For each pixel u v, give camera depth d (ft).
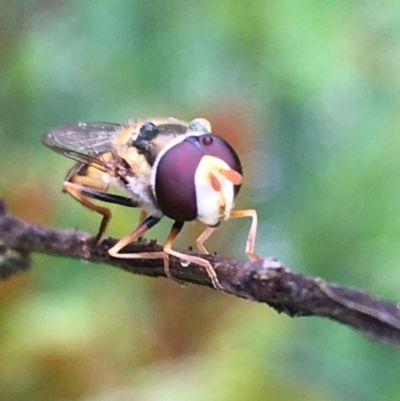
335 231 0.17
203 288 0.16
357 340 0.16
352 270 0.17
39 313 0.15
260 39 0.17
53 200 0.16
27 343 0.15
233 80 0.17
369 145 0.17
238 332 0.15
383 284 0.16
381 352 0.16
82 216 0.16
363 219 0.17
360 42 0.17
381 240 0.16
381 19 0.17
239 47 0.17
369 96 0.17
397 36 0.17
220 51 0.17
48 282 0.16
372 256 0.16
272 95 0.17
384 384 0.16
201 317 0.16
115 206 0.16
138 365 0.15
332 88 0.17
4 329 0.15
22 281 0.16
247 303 0.16
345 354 0.16
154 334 0.16
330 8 0.17
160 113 0.17
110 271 0.16
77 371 0.15
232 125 0.17
